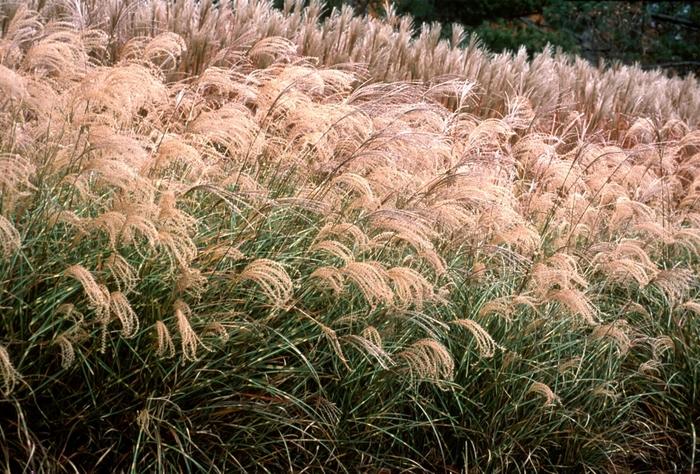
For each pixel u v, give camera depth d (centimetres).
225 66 740
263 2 862
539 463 483
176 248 392
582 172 660
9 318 370
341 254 415
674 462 534
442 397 469
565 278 486
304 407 433
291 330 431
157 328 368
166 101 507
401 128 518
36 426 381
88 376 387
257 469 416
